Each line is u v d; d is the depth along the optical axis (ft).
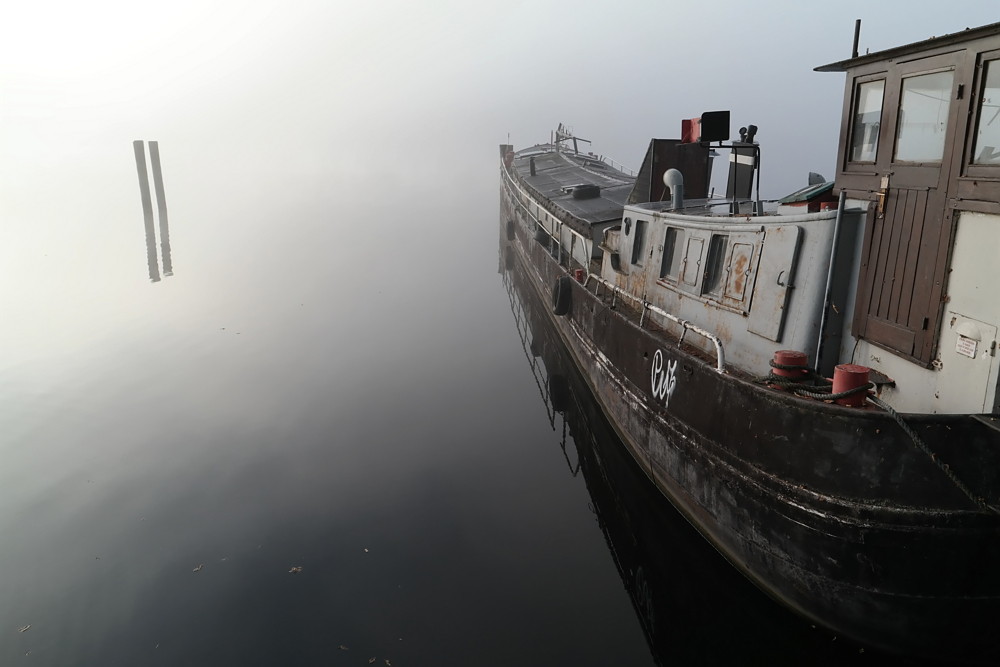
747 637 28.55
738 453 27.96
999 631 23.02
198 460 42.80
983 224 21.66
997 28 20.13
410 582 30.78
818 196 31.78
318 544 33.71
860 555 23.29
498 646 26.84
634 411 40.32
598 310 49.34
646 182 54.60
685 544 33.78
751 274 31.96
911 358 24.64
